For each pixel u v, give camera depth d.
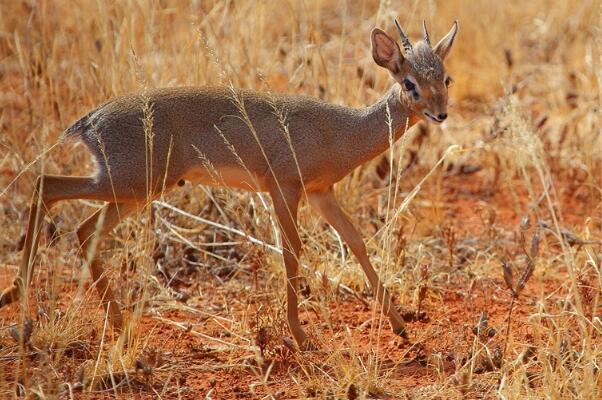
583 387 8.55
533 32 20.94
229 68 14.07
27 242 9.96
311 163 10.25
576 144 15.89
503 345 10.08
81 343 9.87
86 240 10.27
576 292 9.16
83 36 14.70
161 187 10.11
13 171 14.09
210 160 10.25
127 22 14.18
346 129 10.38
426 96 10.17
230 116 10.20
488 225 13.73
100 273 10.29
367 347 10.21
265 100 10.34
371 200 14.46
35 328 9.77
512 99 12.73
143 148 9.93
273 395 8.91
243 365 9.55
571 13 20.56
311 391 9.02
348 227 10.61
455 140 16.56
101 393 8.94
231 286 11.86
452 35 10.64
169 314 11.16
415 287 11.71
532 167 15.86
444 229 13.16
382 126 10.45
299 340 10.11
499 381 9.20
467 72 19.23
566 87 17.77
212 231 12.77
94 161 10.05
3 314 10.66
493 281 12.11
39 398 8.46
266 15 16.39
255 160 10.27
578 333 10.01
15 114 15.73
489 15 20.25
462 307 11.40
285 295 10.85
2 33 15.80
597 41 14.70
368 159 10.59
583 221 14.16
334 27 20.28
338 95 13.84
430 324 10.83
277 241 11.75
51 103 14.23
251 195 12.53
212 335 10.57
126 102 10.11
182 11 15.35
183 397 9.02
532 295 11.70
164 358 9.84
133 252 11.66
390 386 9.21
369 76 14.27
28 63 14.79
